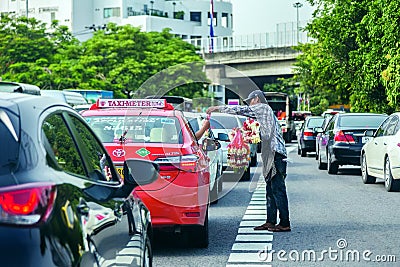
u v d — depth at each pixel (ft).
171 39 277.03
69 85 222.69
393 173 67.21
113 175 24.17
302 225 47.83
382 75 123.44
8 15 231.91
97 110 40.14
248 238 42.91
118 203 21.56
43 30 233.35
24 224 15.37
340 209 55.77
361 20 148.87
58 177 17.17
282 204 45.14
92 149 22.61
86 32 372.58
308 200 61.98
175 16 404.36
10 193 15.52
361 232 44.86
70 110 21.79
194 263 35.60
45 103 19.48
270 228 45.47
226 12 426.51
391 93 122.21
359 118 90.38
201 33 406.62
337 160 88.79
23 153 16.44
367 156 76.43
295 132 252.21
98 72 239.50
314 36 167.84
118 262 20.75
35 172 16.40
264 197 65.16
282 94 227.20
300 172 95.14
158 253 38.27
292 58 258.78
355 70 157.99
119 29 256.11
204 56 273.95
